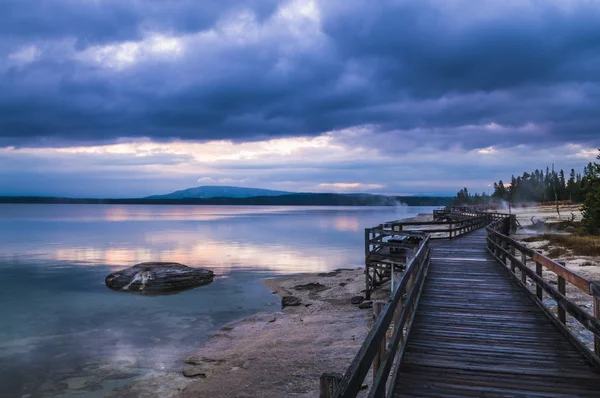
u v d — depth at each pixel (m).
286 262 34.00
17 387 10.30
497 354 6.30
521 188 155.12
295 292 21.61
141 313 17.75
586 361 6.01
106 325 15.86
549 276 15.73
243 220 117.56
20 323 16.16
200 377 10.49
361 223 99.88
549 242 27.08
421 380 5.41
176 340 13.93
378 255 18.81
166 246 47.50
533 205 123.00
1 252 41.12
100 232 69.69
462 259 16.42
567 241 25.14
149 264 26.05
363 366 3.11
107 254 39.75
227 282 24.97
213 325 15.81
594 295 5.46
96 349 13.05
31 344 13.61
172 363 11.73
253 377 9.83
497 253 16.17
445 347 6.62
